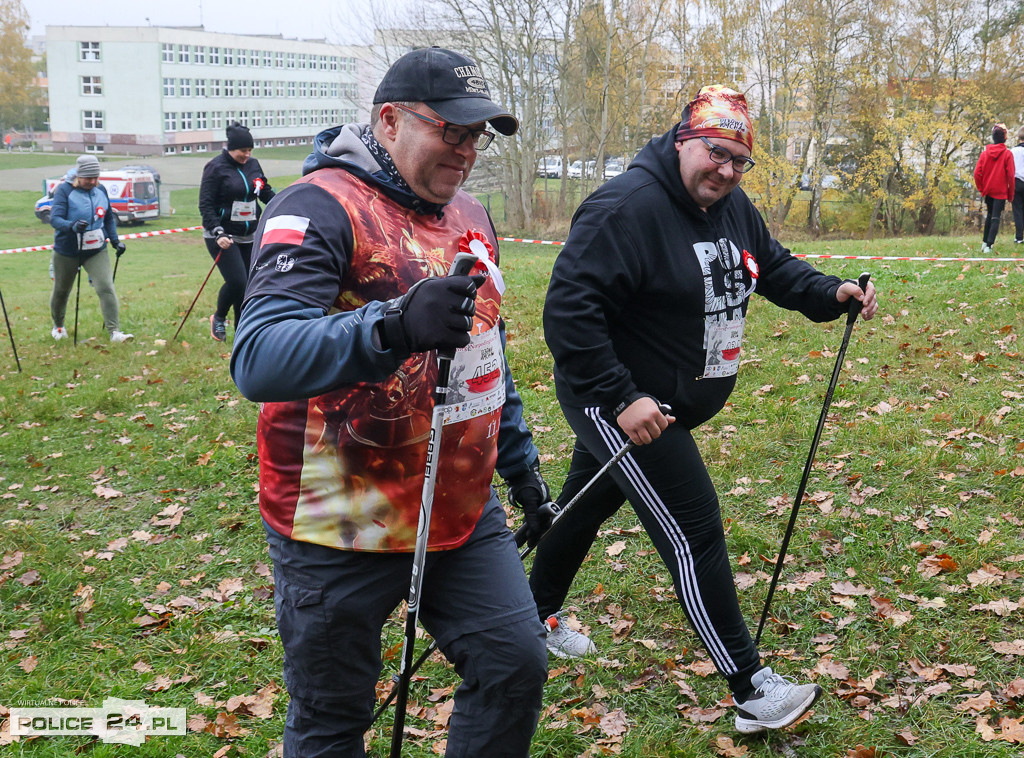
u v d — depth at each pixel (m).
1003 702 3.01
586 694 3.22
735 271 2.94
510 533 2.36
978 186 12.12
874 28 33.84
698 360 2.89
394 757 2.18
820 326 7.60
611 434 2.86
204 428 6.21
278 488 2.12
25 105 87.94
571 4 33.88
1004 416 5.31
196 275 20.81
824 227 39.03
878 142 34.62
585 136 37.06
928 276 9.59
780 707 2.84
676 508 2.82
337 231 1.98
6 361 8.62
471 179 39.56
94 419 6.62
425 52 2.08
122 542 4.61
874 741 2.87
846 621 3.51
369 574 2.12
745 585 3.81
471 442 2.19
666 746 2.91
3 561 4.43
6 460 5.84
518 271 12.23
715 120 2.70
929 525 4.14
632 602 3.78
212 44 84.31
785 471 4.81
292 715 2.23
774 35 35.03
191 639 3.66
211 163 8.58
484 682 2.15
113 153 79.94
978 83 33.81
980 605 3.49
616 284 2.76
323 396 2.04
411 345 1.74
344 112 104.56
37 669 3.50
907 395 5.81
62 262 9.12
